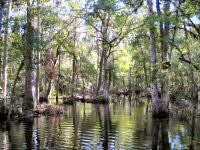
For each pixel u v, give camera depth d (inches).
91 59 2628.0
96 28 1390.3
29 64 1037.8
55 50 1827.0
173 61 1108.5
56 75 1813.5
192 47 1111.6
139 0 1055.6
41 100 1689.2
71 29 1470.2
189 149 556.4
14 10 1111.6
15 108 922.1
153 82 961.5
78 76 2340.1
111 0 1120.8
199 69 949.8
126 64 2379.4
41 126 786.2
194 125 829.8
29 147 549.3
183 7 956.6
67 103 1625.2
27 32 882.8
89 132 708.7
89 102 1722.4
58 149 538.0
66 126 793.6
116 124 839.7
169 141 621.9
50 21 1141.1
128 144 588.7
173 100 1635.1
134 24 1277.1
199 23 946.1
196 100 1438.2
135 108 1326.3
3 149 532.1
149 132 719.7
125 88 2883.9
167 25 1008.9
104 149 544.4
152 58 1016.2
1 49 1170.6
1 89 948.6
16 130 720.3
